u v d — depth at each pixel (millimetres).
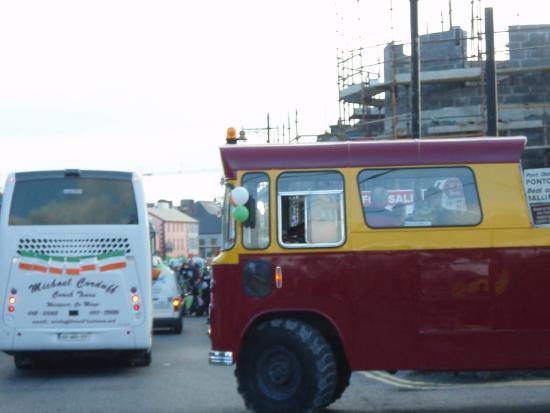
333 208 10578
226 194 11078
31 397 13016
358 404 12094
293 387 10414
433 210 10531
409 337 10375
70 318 14781
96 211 14984
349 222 10523
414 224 10508
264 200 10641
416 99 18500
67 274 14805
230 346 10484
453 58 25234
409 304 10391
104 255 14906
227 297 10547
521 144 10633
